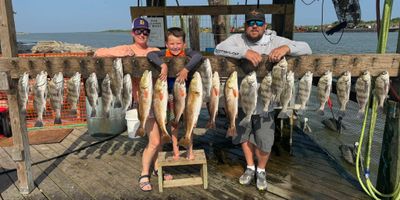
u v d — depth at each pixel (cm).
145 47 377
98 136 589
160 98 323
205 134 608
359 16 553
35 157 495
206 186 386
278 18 621
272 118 362
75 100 330
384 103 357
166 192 381
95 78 329
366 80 321
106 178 421
